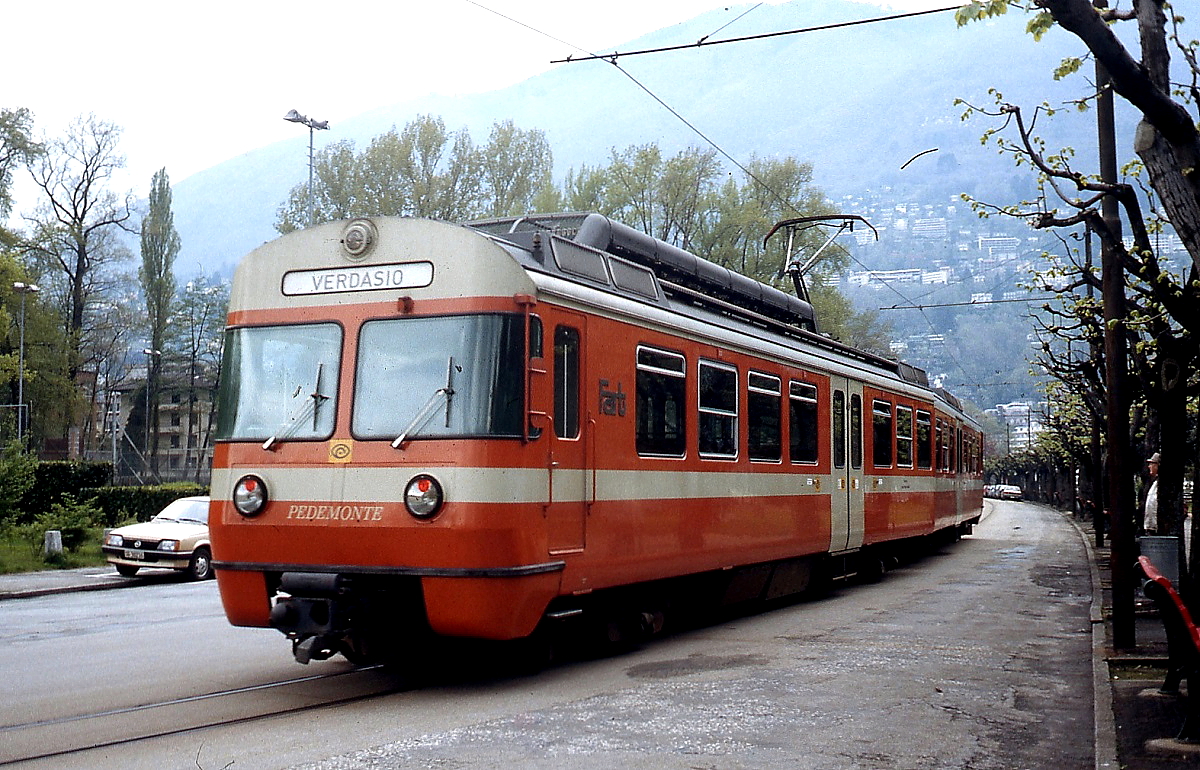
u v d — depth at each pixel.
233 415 10.01
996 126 10.27
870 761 7.49
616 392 10.95
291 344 9.95
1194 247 7.57
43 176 58.94
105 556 25.70
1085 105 9.80
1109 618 14.96
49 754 7.45
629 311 11.20
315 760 7.26
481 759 7.30
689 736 8.01
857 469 18.19
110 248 61.59
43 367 57.16
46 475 31.91
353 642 9.68
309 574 9.45
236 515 9.78
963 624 14.38
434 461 9.20
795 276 22.55
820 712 8.91
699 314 13.16
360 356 9.66
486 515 9.09
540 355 9.69
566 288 10.20
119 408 74.31
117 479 58.72
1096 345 17.12
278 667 11.01
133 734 8.05
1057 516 59.44
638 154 47.56
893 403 20.50
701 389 12.81
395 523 9.19
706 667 10.92
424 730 8.13
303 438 9.69
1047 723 8.78
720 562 13.20
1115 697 9.58
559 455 9.93
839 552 17.50
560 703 9.12
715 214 47.50
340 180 47.56
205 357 76.56
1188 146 7.45
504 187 49.22
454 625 9.10
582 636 11.46
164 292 69.00
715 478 13.04
